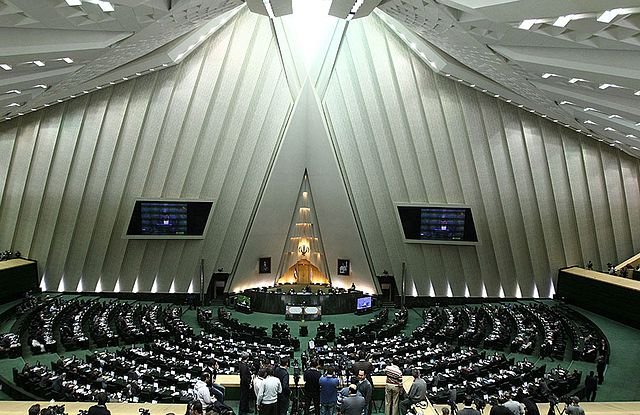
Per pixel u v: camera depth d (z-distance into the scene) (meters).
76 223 33.34
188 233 34.12
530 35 14.62
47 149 30.91
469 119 30.92
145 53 23.70
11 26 14.37
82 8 14.44
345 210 35.91
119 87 29.72
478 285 36.53
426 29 20.58
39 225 33.22
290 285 38.97
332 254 38.19
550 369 22.44
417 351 23.56
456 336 27.45
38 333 24.42
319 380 11.82
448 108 30.88
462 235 34.34
